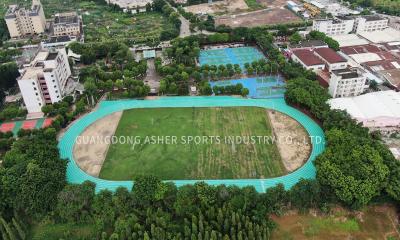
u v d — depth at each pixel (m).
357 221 152.62
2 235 142.75
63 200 149.88
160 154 190.62
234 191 153.25
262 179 171.62
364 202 149.50
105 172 178.75
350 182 150.50
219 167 180.50
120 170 180.00
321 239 145.38
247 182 170.00
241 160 184.88
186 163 183.88
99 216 150.00
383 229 148.88
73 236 147.62
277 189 154.50
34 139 187.50
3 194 152.88
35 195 151.62
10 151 180.00
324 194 155.88
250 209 149.25
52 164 167.38
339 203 158.50
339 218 154.00
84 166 183.00
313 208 157.62
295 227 150.38
